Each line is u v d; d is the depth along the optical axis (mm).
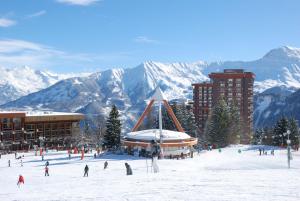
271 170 50250
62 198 28469
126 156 89312
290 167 69750
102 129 154375
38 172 66500
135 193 29188
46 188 37719
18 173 65812
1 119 147500
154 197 26922
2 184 52125
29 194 32562
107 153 99250
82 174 59906
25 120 152125
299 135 150000
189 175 42375
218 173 44969
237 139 153875
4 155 114188
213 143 145625
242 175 41750
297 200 24609
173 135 96625
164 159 80688
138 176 43812
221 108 147875
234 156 96812
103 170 63312
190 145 95312
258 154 104750
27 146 149625
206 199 25391
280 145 144875
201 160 82688
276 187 30562
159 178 39625
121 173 56344
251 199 25094
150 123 165875
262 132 183500
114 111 118688
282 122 145500
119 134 117875
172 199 25812
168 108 109375
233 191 28703
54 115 159875
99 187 34594
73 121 166750
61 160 89500
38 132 157250
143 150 88250
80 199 27594
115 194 29203
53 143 156625
